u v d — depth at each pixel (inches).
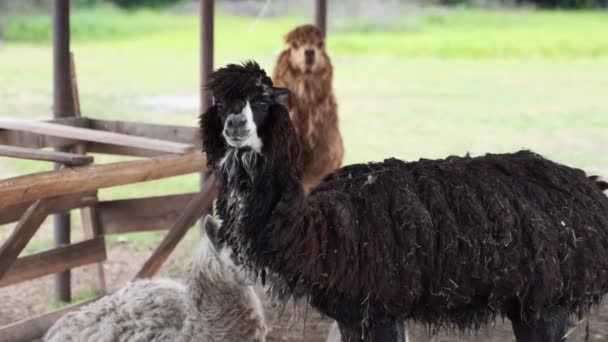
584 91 816.9
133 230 249.6
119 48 1133.7
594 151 519.8
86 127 263.9
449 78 910.4
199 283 177.6
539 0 1585.9
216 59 946.1
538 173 167.2
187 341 176.9
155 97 732.0
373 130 594.6
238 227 150.9
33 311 245.3
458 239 153.6
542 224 157.2
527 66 1016.9
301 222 147.6
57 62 256.5
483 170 164.1
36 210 190.7
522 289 156.3
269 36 1179.9
